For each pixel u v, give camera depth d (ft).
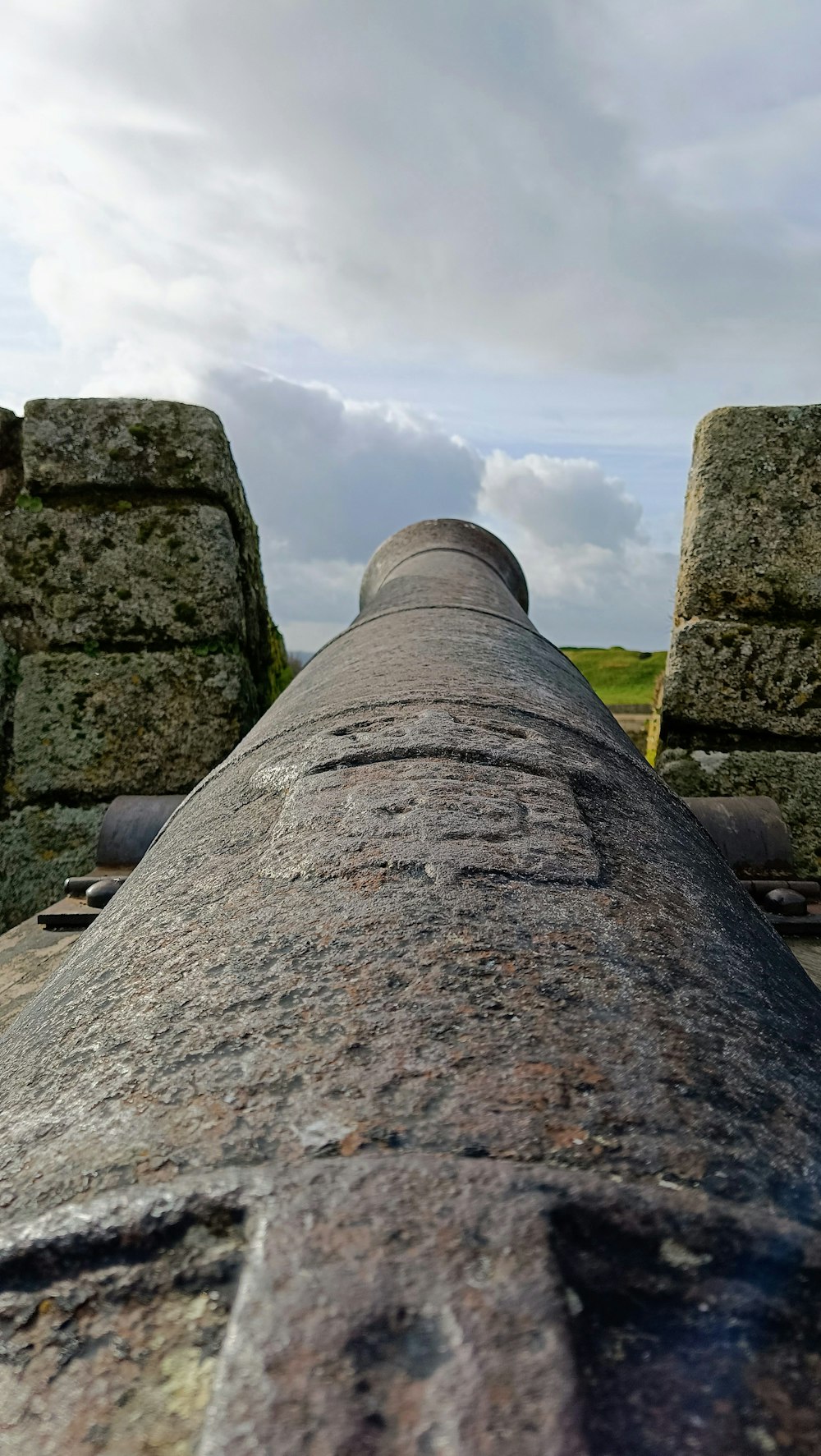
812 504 11.31
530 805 3.85
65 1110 2.35
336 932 2.80
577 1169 1.86
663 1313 1.65
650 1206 1.80
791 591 11.42
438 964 2.57
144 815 9.99
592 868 3.35
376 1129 1.96
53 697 12.11
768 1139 2.10
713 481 11.49
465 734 4.62
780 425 11.34
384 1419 1.43
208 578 12.26
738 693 11.53
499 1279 1.61
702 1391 1.53
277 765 4.69
